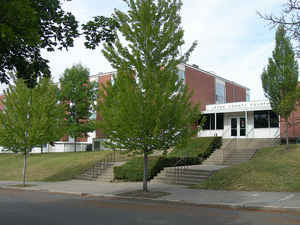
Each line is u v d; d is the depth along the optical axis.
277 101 19.72
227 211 9.19
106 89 13.09
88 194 13.60
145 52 12.55
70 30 8.74
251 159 19.89
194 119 12.82
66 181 19.41
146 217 8.38
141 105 11.80
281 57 19.55
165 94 11.77
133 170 17.66
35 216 8.70
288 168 14.96
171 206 10.31
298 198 10.55
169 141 12.45
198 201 10.54
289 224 7.31
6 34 5.47
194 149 22.48
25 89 17.62
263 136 27.23
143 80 12.11
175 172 16.86
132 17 12.98
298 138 24.17
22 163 27.28
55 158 27.30
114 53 12.84
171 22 12.86
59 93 31.03
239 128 28.89
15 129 17.30
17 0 5.42
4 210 9.80
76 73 32.88
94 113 34.69
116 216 8.58
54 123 18.94
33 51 8.37
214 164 20.80
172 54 13.00
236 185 13.58
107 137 12.83
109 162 22.25
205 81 35.09
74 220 8.09
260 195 11.42
